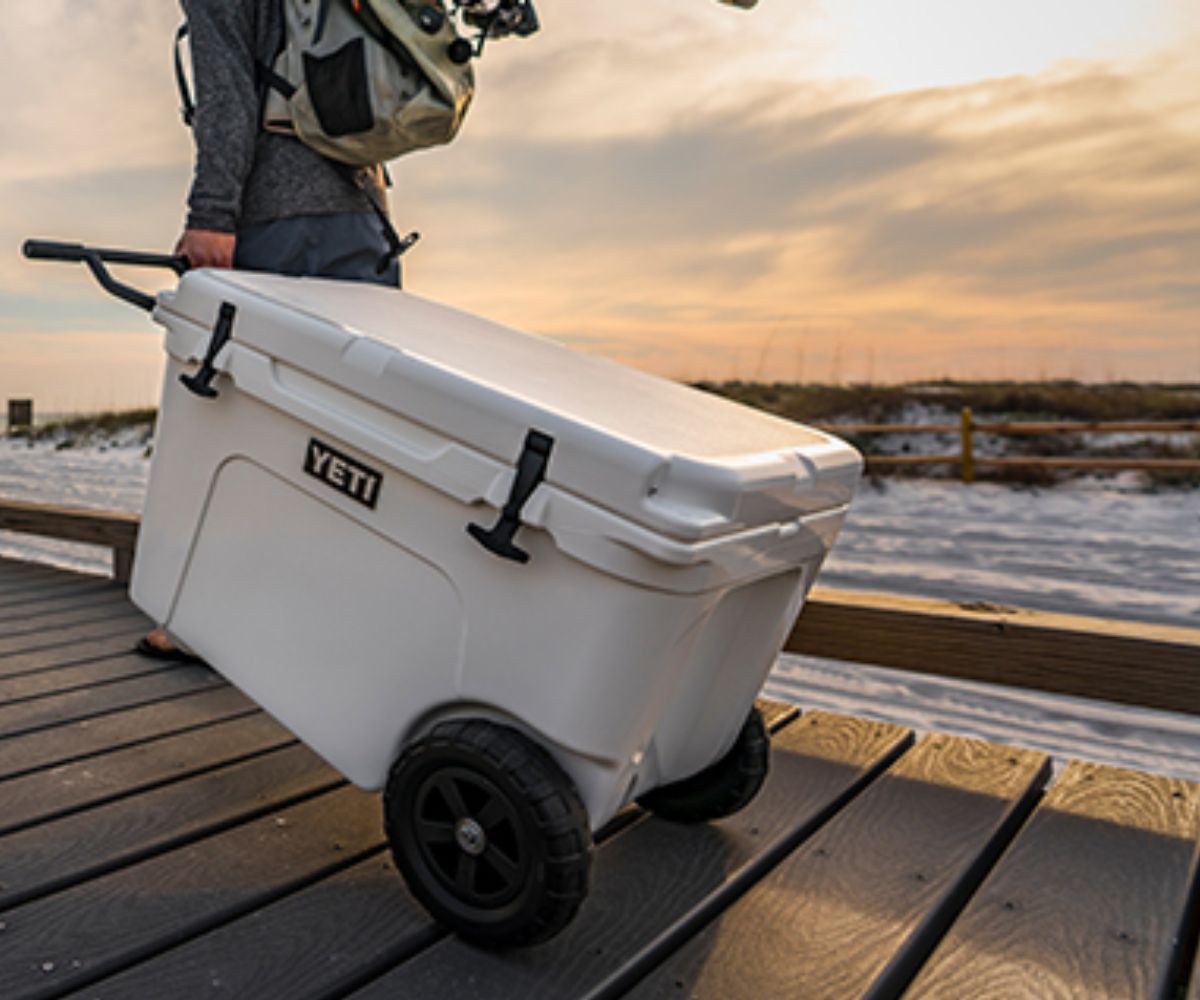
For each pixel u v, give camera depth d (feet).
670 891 4.88
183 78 6.93
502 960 4.23
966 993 4.20
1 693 7.63
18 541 31.42
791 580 4.71
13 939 4.24
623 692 3.85
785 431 4.93
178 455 5.31
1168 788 6.47
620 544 3.67
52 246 5.30
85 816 5.48
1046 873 5.29
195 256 6.34
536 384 4.50
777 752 6.97
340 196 6.89
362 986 4.09
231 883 4.80
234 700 7.57
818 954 4.40
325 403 4.58
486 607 4.13
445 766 4.21
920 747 7.13
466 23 6.75
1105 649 6.56
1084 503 39.70
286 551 4.85
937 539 30.30
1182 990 4.62
